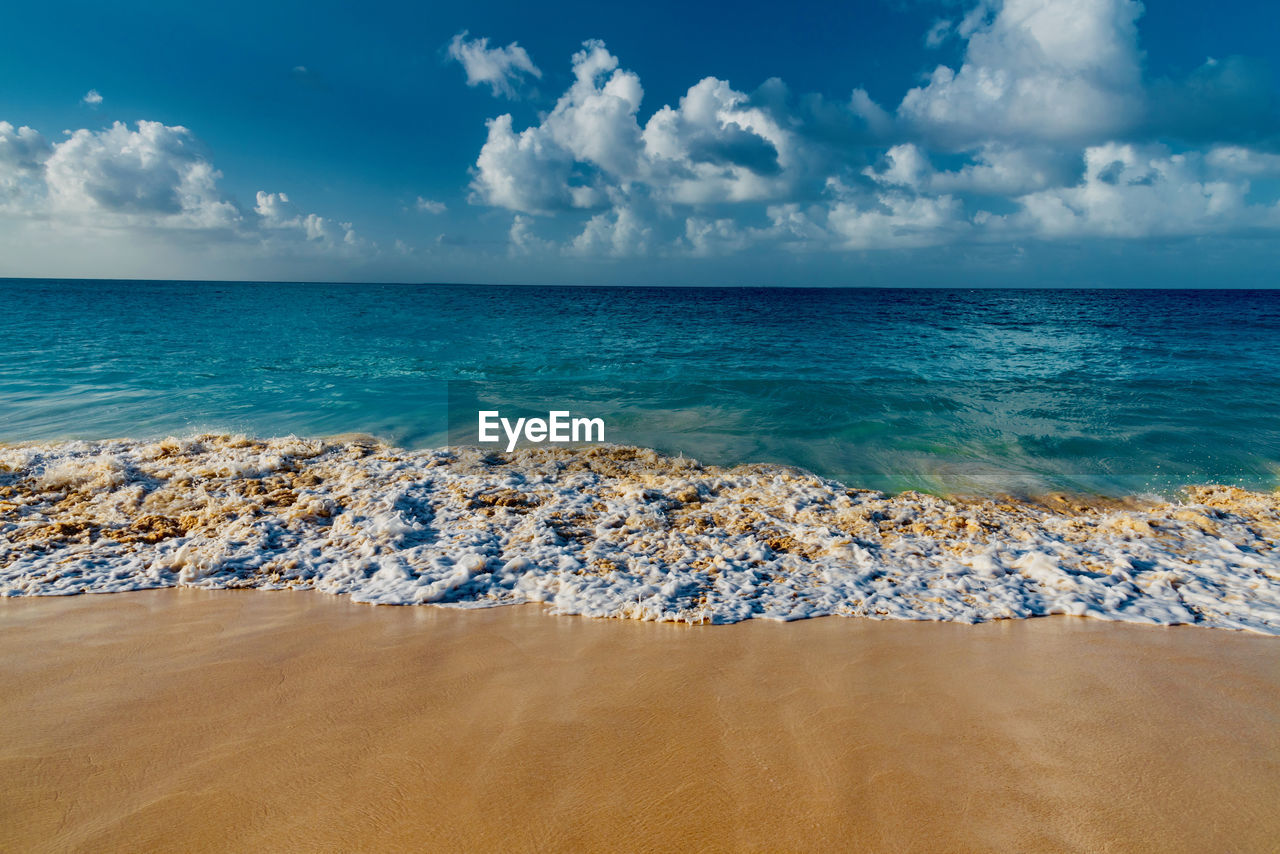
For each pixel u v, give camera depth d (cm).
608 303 6912
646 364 2188
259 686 377
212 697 364
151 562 580
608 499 786
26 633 445
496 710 355
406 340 2897
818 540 664
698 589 548
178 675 389
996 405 1429
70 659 407
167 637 443
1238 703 378
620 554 621
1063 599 533
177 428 1134
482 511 723
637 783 295
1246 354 2467
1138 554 657
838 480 930
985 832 269
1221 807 288
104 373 1705
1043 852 259
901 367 2120
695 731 338
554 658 421
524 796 285
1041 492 892
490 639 450
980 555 618
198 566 561
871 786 296
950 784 299
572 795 286
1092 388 1645
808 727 343
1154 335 3394
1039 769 312
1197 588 567
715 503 784
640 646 443
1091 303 7831
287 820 269
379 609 502
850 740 332
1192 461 1030
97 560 579
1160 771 312
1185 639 471
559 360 2278
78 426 1132
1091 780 304
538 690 378
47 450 885
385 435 1132
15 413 1223
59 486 748
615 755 316
